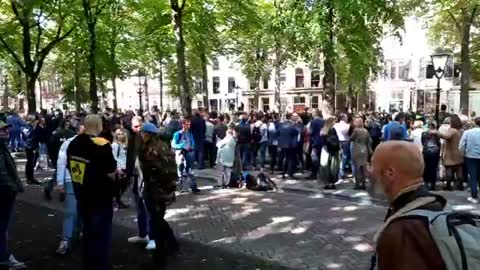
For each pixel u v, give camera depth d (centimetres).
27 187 1279
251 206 1016
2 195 593
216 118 1792
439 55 1315
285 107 5544
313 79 5406
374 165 206
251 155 1598
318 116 1389
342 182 1309
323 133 1212
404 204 192
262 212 954
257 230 811
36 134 1354
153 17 2397
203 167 1623
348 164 1458
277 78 3303
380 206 998
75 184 539
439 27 3006
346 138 1388
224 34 2909
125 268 610
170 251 676
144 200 645
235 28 2450
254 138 1577
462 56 2664
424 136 1128
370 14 1723
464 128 1314
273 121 1569
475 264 168
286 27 1795
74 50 2497
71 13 2205
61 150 676
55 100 5881
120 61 3316
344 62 2278
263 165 1584
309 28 1702
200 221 884
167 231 668
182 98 1975
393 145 203
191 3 2228
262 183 1227
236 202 1062
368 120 1525
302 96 5466
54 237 764
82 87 3653
